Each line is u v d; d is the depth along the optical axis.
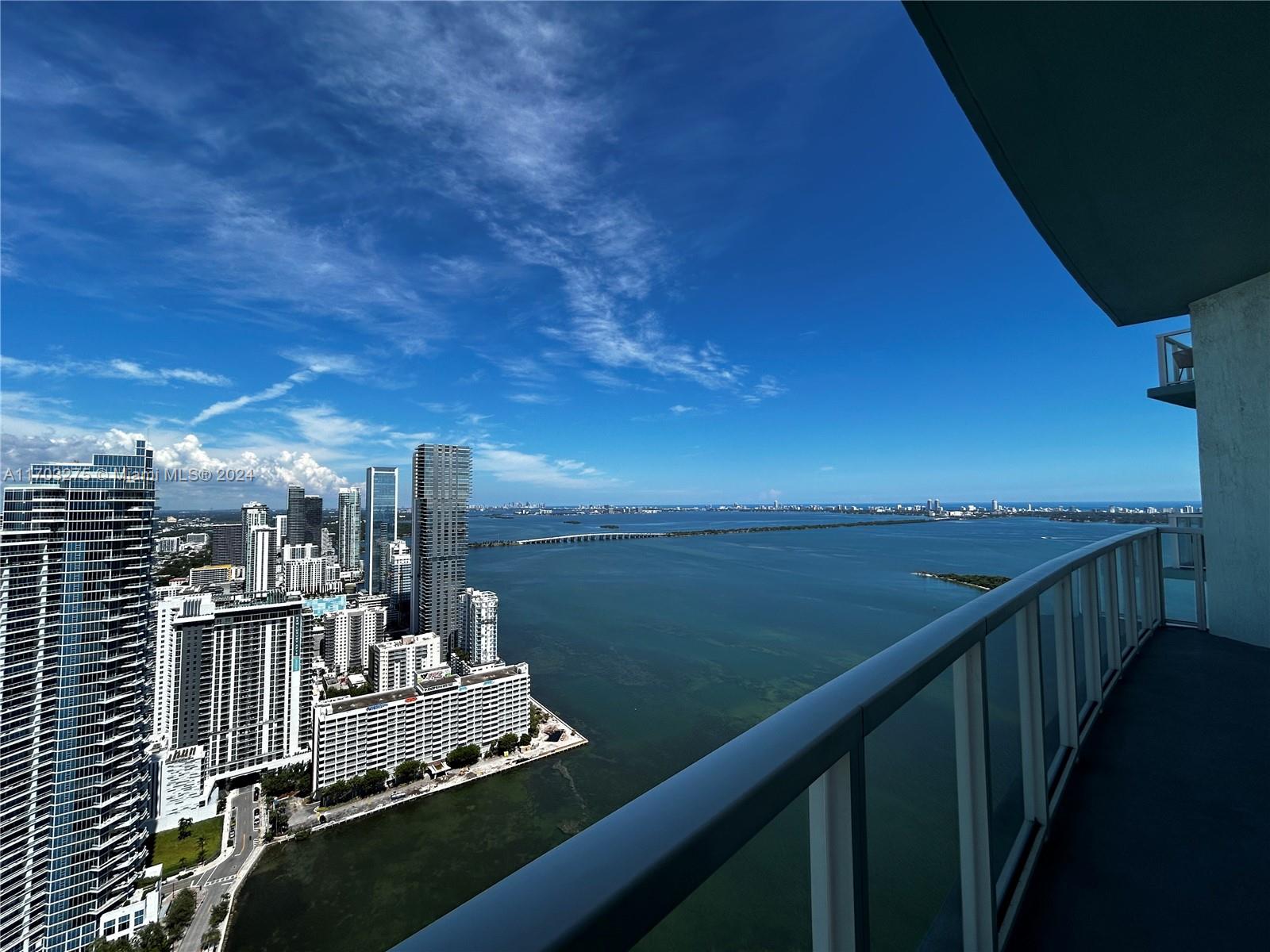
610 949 0.34
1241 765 2.03
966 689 1.12
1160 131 2.07
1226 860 1.54
